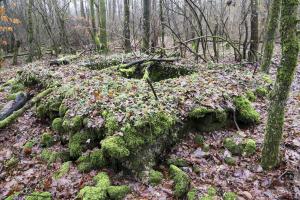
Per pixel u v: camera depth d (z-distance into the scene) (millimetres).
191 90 6680
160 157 5336
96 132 5516
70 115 6113
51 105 7152
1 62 16547
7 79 12531
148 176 4863
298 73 11086
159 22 14852
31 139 6793
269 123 4762
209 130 6125
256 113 6531
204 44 12836
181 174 4754
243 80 8383
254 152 5434
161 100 6023
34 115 7809
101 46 17359
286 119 6617
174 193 4516
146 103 5840
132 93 6398
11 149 6520
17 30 23656
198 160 5301
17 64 19141
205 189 4586
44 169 5543
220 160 5328
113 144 4930
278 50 16859
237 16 18547
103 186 4559
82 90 7055
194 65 10352
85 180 4902
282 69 4363
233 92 6824
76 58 12734
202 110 5977
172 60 10172
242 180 4797
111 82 7457
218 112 6105
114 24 24938
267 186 4621
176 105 6031
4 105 8359
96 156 5160
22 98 7945
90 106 6027
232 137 5984
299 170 4836
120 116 5434
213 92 6645
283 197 4387
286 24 4102
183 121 5895
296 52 4199
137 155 4992
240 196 4441
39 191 4887
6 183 5340
